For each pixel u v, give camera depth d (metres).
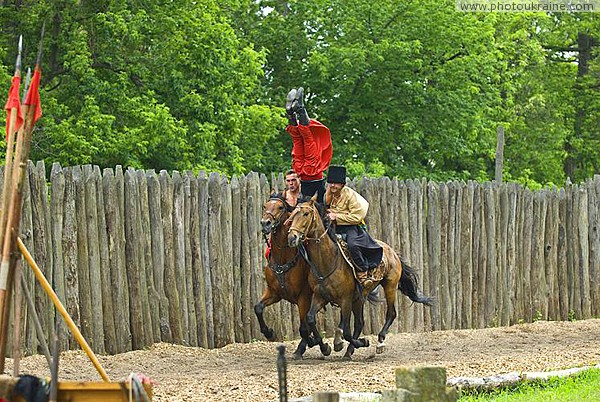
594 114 48.97
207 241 19.92
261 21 41.22
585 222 27.41
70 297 17.66
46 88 29.05
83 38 28.69
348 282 17.52
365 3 39.59
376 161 37.72
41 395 7.40
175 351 18.72
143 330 18.81
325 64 38.47
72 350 17.72
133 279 18.69
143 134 27.80
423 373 7.70
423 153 41.34
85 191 18.11
